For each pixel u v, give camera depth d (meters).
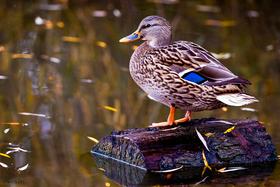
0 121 11.38
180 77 9.25
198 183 8.96
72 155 9.98
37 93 12.80
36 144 10.41
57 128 11.16
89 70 14.09
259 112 11.94
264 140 9.84
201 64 9.27
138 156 9.41
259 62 14.57
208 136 9.62
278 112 11.88
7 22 16.88
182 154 9.47
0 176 9.13
